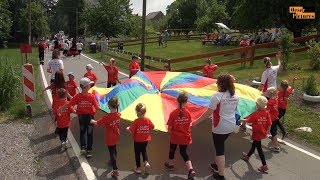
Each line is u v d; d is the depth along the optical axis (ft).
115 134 22.89
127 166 24.36
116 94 30.45
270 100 27.40
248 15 101.40
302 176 23.59
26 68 34.71
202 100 30.01
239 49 64.44
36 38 221.46
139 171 23.25
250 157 26.61
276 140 27.86
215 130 21.79
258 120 23.93
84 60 95.45
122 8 162.20
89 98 26.12
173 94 31.12
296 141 30.48
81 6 269.23
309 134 31.60
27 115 34.73
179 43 136.87
